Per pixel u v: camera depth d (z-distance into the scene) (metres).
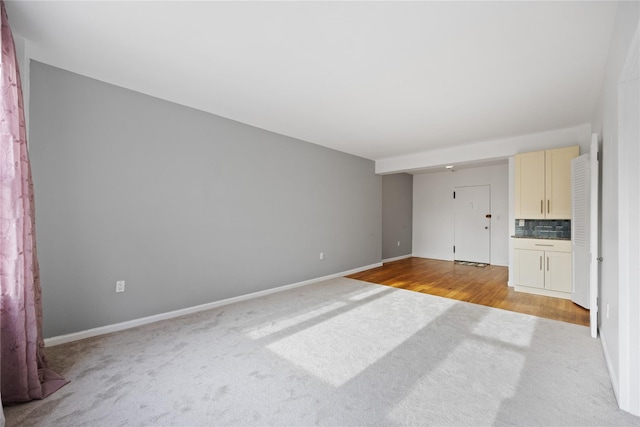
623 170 1.72
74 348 2.40
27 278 1.76
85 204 2.62
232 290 3.73
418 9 1.74
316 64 2.39
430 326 2.93
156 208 3.06
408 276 5.37
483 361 2.23
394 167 5.97
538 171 4.11
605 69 2.38
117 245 2.80
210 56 2.29
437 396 1.80
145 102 2.98
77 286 2.58
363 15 1.80
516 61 2.32
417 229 7.94
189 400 1.75
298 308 3.49
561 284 3.91
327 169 5.14
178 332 2.76
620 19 1.66
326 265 5.13
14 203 1.66
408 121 3.76
